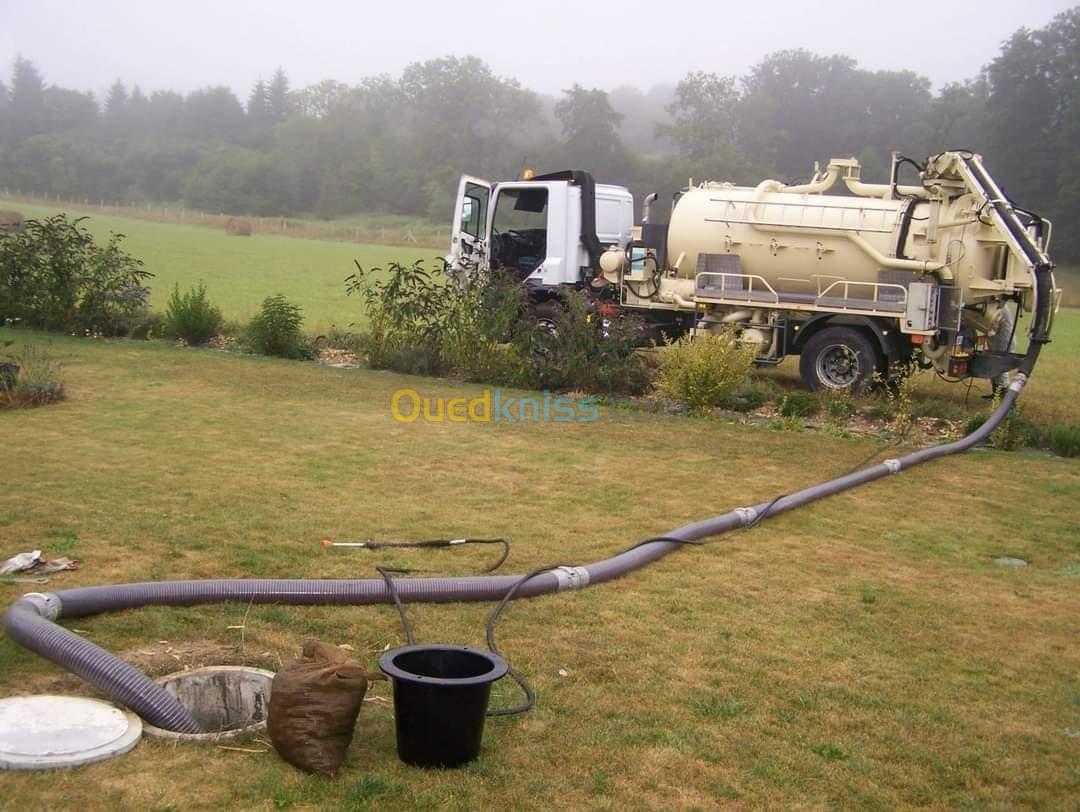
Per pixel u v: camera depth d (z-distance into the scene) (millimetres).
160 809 3580
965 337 14227
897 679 5219
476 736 4078
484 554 6848
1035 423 13023
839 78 87188
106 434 9984
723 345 13594
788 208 15227
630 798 3924
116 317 18281
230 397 12602
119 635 5051
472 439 10844
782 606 6191
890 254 14602
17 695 4312
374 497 8180
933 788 4172
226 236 70875
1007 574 7164
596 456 10328
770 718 4684
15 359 12992
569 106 82188
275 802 3705
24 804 3516
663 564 6918
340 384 14156
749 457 10680
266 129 129000
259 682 4652
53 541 6441
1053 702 5066
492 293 15609
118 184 112375
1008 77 64062
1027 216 14305
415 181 100625
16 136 129250
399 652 4227
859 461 10703
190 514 7289
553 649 5309
